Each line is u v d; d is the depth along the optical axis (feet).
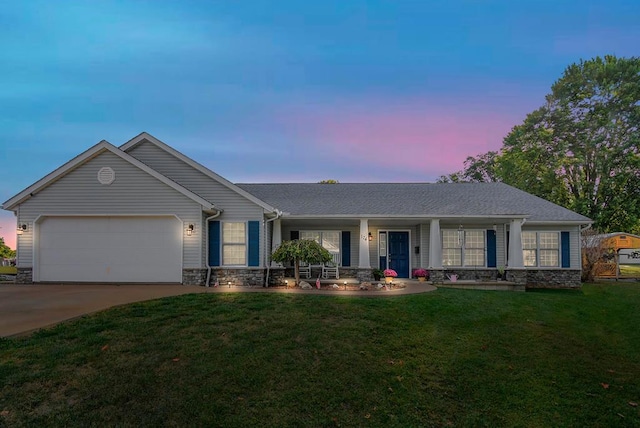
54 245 44.09
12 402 14.76
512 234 53.16
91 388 16.10
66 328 22.93
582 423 17.66
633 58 98.73
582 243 72.18
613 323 33.30
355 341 23.91
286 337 23.47
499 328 29.09
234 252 48.03
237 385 17.56
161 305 29.63
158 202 44.45
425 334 26.48
